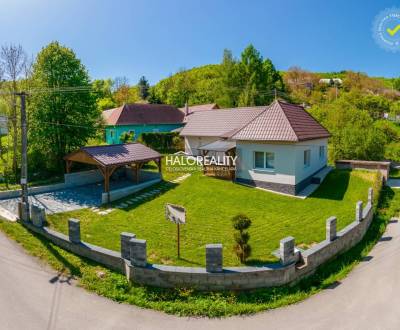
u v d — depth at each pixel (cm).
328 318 871
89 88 2859
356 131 3005
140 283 1021
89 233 1453
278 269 1013
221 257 988
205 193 2095
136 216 1719
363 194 2014
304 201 1903
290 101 7131
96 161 2109
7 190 2273
